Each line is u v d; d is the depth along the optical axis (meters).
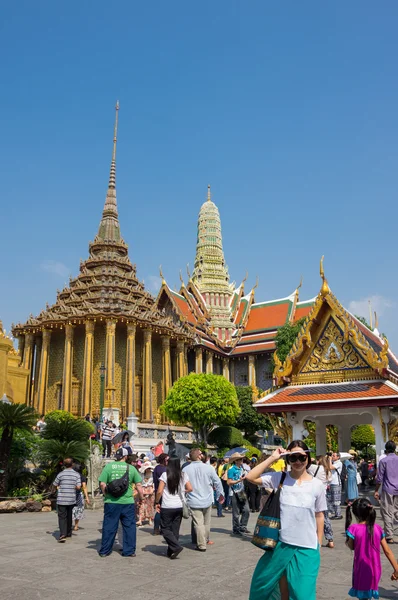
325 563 11.38
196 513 12.97
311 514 6.22
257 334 75.44
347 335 20.98
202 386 46.75
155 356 64.31
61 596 8.57
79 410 57.88
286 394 21.34
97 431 34.16
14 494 21.39
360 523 7.76
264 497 15.87
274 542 6.18
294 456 6.40
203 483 13.21
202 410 45.78
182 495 12.08
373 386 19.98
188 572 10.34
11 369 39.72
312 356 21.69
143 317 58.34
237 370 74.81
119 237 70.38
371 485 32.75
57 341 61.91
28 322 60.25
